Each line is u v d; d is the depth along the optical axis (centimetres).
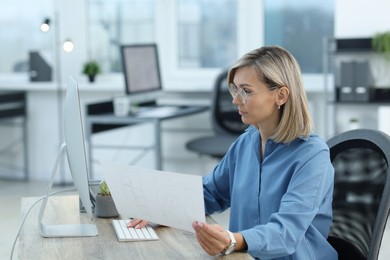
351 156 203
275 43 575
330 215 195
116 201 206
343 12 528
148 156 602
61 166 618
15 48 635
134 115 502
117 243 193
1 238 435
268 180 198
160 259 177
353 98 505
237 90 194
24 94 621
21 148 637
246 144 213
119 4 609
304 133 193
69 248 189
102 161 203
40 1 622
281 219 179
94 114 516
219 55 593
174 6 594
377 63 516
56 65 616
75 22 616
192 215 182
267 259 194
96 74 602
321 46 562
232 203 211
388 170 183
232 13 585
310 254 191
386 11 518
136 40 609
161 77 567
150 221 200
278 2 570
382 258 393
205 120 581
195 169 589
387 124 481
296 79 192
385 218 181
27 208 234
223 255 176
